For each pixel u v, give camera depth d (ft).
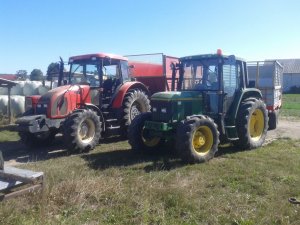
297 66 158.30
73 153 28.94
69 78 34.86
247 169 22.63
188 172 22.27
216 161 25.13
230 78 28.35
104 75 34.24
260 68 42.70
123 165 23.95
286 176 21.01
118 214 15.76
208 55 27.45
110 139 35.55
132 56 45.88
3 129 42.86
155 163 24.41
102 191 17.88
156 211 16.12
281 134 37.47
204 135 25.43
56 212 15.99
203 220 15.20
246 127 28.19
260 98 31.60
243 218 15.15
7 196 16.02
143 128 27.37
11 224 14.55
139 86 37.22
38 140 31.89
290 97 109.50
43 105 29.63
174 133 26.22
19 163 26.04
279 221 14.92
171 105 25.77
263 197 17.90
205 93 27.55
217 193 18.34
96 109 31.65
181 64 29.22
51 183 18.80
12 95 56.90
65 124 28.60
